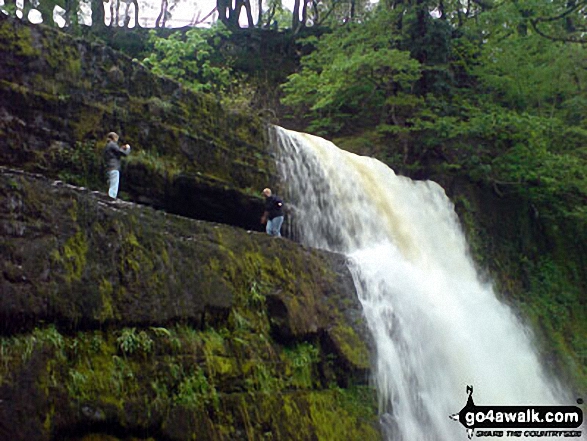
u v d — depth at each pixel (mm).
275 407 9070
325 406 10086
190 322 8617
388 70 23016
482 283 20734
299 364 10125
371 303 12859
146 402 7348
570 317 23125
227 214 13547
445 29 24094
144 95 12336
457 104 23828
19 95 10406
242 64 29344
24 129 10414
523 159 22750
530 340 20188
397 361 12570
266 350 9656
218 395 8320
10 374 6203
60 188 7445
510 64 24922
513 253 23281
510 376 17609
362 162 18281
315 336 10789
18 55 10539
